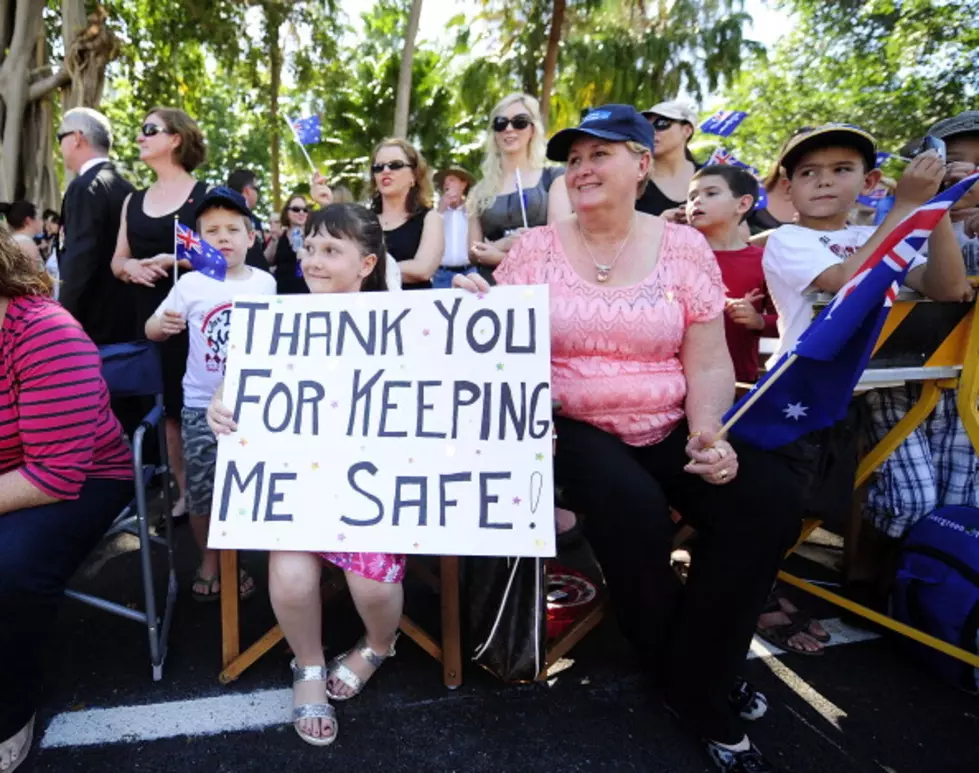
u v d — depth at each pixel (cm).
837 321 172
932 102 1106
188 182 326
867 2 1267
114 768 182
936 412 242
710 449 179
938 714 207
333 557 193
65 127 354
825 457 221
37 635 177
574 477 197
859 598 269
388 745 191
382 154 337
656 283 206
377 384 198
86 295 350
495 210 364
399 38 1812
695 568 189
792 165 247
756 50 1474
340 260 218
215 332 251
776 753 190
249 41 1547
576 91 1470
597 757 188
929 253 205
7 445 186
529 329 197
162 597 273
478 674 223
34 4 1081
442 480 189
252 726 198
